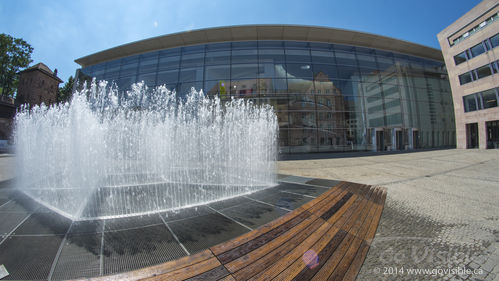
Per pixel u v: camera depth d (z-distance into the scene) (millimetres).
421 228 2883
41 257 1931
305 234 2539
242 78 15938
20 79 27969
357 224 2961
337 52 16938
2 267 1766
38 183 5113
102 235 2424
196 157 8734
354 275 1808
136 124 9375
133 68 17359
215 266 1831
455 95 17844
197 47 16703
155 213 3211
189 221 2893
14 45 26906
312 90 16047
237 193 4531
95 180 5426
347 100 16438
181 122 9648
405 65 18609
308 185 5406
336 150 15852
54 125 5594
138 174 6691
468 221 3137
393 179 6402
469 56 16750
